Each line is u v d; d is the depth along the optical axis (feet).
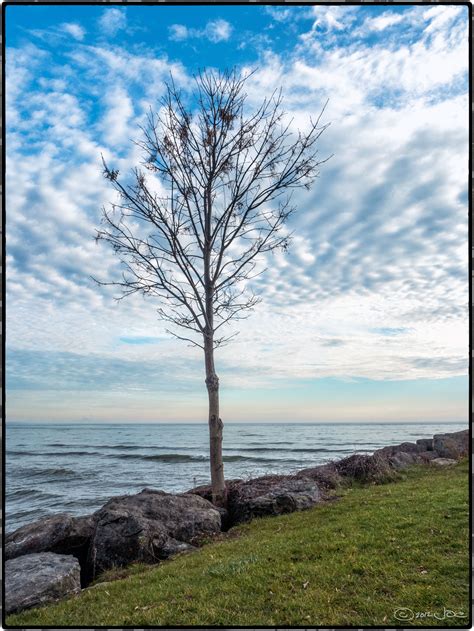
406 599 19.88
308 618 18.79
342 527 30.76
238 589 22.44
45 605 23.99
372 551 25.55
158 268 43.50
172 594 22.70
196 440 298.35
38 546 32.32
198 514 36.76
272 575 23.88
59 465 145.28
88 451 205.16
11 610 23.09
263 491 42.04
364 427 506.89
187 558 29.89
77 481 108.06
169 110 43.57
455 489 37.73
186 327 44.50
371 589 21.17
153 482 103.86
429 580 21.39
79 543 33.73
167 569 27.55
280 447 204.54
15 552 31.68
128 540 32.09
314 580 22.67
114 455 182.39
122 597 23.45
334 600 20.42
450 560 23.04
